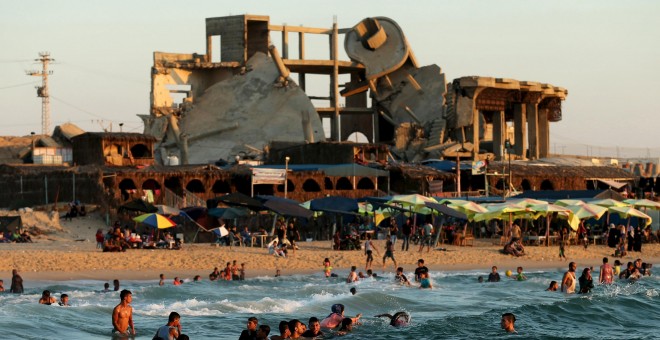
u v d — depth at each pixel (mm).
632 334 54500
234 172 127375
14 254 81250
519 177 146250
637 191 155375
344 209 97312
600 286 74125
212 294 66000
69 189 118125
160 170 122188
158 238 94000
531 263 92188
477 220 100062
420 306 63438
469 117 195750
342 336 50250
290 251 91188
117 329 46312
